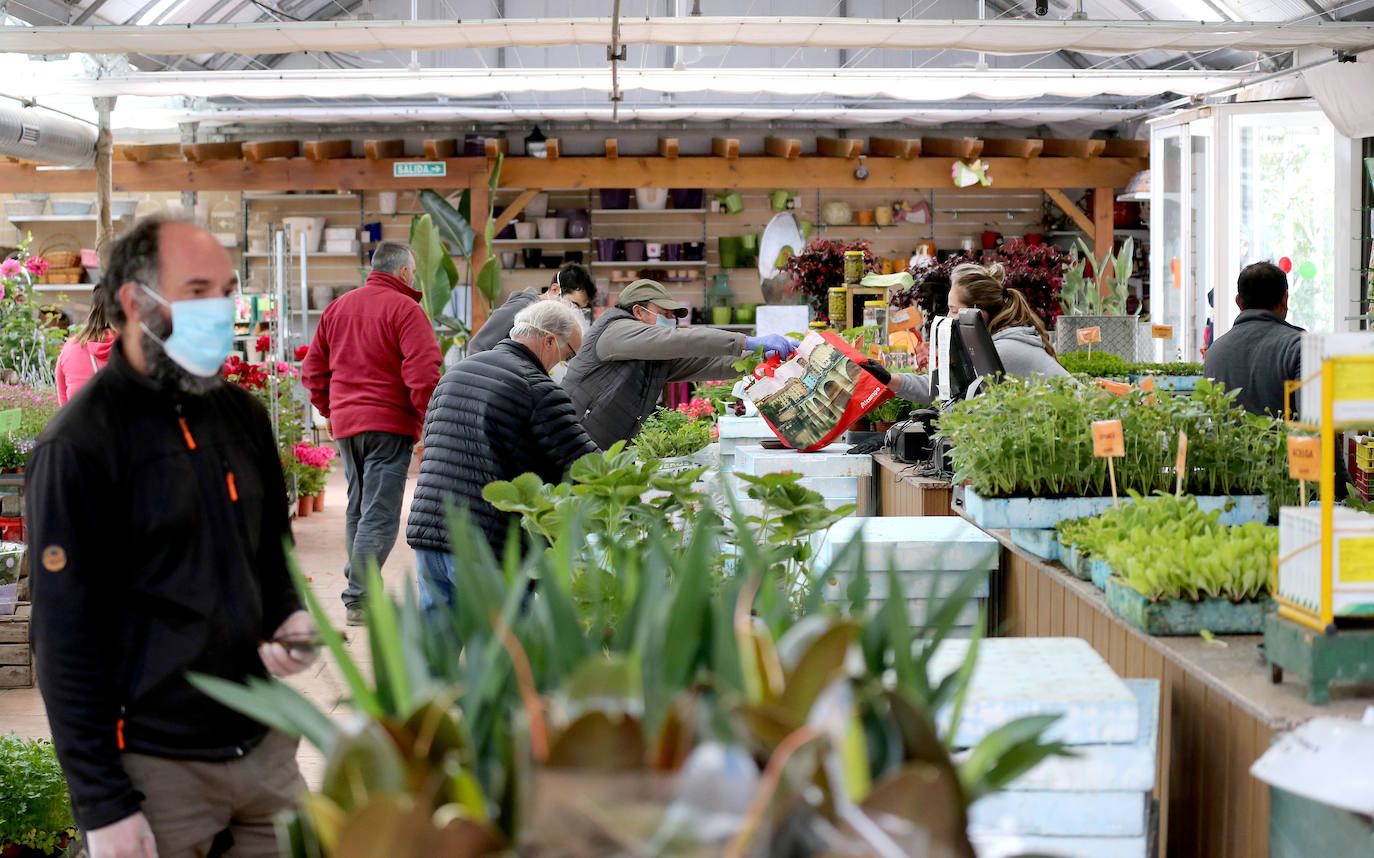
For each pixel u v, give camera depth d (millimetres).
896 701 841
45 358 7621
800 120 13672
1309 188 8797
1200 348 9141
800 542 2051
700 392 6473
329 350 5418
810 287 7535
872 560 2619
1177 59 11445
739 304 13711
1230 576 1967
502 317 5543
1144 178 12273
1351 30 7371
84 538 1750
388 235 13750
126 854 1748
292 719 1007
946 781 786
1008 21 7148
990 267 4410
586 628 1532
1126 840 1573
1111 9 10547
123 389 1819
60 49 7398
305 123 13461
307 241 13367
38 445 1765
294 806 1977
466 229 11492
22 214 13500
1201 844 2055
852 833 757
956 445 2803
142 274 1774
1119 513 2393
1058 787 1567
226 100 12586
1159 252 9695
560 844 737
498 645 1009
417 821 758
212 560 1859
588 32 7258
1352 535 1626
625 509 1979
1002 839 1260
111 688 1804
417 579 3582
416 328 5273
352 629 5031
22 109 9336
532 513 1974
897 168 12672
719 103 12930
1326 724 1466
